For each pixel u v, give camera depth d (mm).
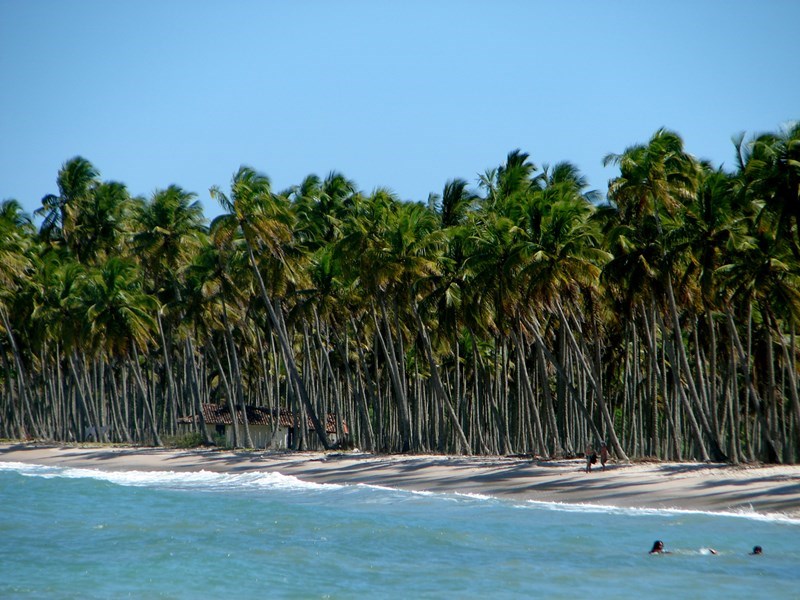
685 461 169500
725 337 197875
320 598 81375
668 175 159375
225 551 102812
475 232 189375
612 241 161875
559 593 82062
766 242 150000
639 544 103188
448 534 111312
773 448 158500
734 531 108812
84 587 86188
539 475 160875
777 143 136000
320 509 136500
